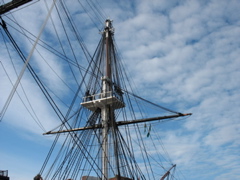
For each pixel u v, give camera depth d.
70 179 27.16
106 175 26.80
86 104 31.41
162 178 37.06
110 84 32.97
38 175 19.58
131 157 30.36
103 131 29.89
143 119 33.34
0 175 21.02
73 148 28.27
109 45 36.09
